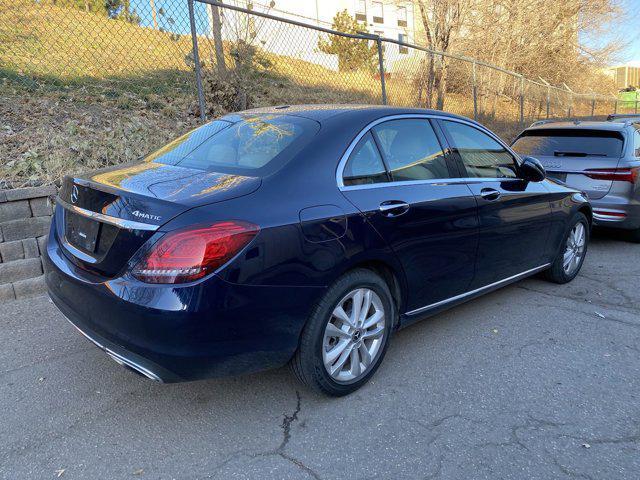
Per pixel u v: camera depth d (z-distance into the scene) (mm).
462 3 14281
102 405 2893
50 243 3090
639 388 3166
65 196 3016
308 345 2719
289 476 2363
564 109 17891
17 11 7617
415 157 3396
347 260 2764
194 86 7500
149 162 3309
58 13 7680
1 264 4230
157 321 2270
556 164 6598
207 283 2293
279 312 2527
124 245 2416
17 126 5996
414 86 10789
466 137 3867
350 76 9156
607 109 24344
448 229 3410
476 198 3641
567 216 4723
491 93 14156
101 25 7656
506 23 17141
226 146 3156
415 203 3186
